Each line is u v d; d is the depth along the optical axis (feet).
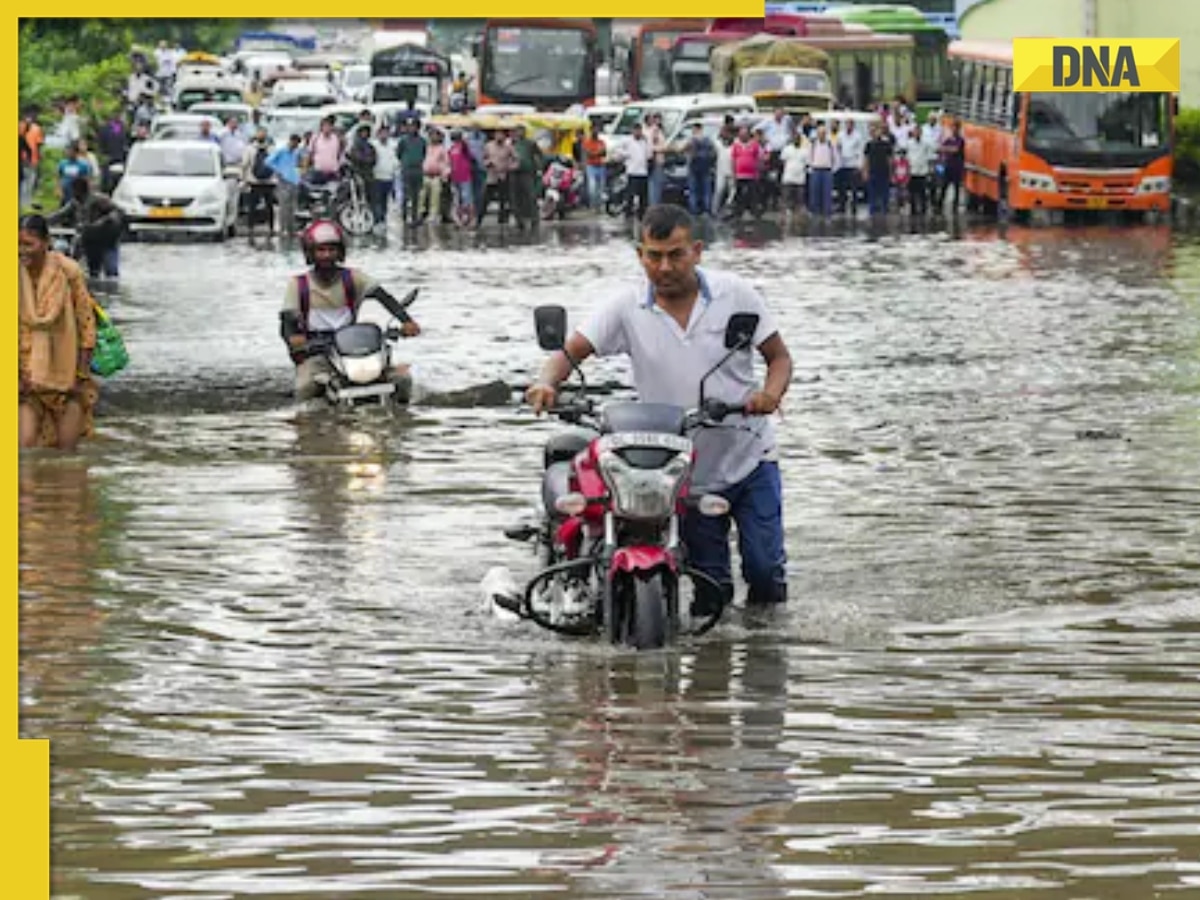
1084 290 161.48
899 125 266.77
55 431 87.92
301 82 365.20
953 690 50.26
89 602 59.88
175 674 52.06
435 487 79.00
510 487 79.00
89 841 39.50
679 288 55.83
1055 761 44.29
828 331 134.00
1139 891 36.52
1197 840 39.19
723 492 57.62
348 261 197.98
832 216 263.29
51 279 87.45
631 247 216.54
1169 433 90.63
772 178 267.80
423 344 128.47
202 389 108.06
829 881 37.06
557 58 329.52
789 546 67.00
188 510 74.18
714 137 263.70
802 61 312.71
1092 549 66.64
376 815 40.98
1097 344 125.49
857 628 56.59
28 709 48.67
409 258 202.28
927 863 37.96
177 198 225.76
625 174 260.42
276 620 57.88
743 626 56.80
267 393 106.42
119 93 338.13
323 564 65.16
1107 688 50.39
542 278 178.50
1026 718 47.73
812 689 50.47
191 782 43.19
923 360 118.21
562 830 39.99
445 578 63.21
